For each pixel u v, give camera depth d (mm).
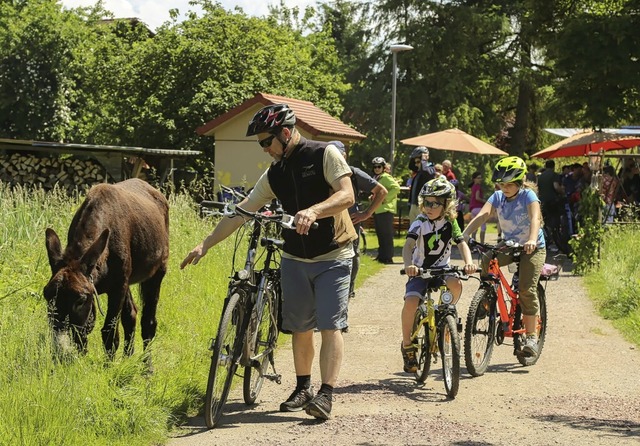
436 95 44812
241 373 7965
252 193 7172
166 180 25453
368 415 7059
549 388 8234
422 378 8352
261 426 6727
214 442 6266
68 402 6320
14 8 49062
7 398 6191
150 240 8445
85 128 41750
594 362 9539
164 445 6242
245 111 24359
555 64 24953
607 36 23625
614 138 25109
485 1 46562
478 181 24734
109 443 6102
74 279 7055
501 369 9172
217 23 31453
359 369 9125
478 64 45875
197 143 29578
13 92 46625
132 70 31062
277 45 33656
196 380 7648
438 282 8297
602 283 15828
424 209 8234
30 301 8852
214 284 12305
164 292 11008
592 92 24562
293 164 6902
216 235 7145
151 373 7621
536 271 9102
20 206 12922
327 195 6906
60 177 23734
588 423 6875
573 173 23688
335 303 6871
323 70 42250
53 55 46656
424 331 8336
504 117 51719
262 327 7336
